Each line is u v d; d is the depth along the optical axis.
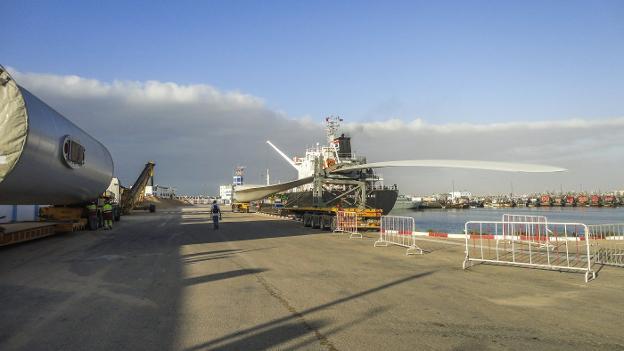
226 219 41.38
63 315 6.48
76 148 18.30
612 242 16.75
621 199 129.25
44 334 5.54
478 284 8.89
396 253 14.35
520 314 6.47
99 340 5.29
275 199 68.12
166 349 4.97
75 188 20.55
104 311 6.71
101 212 26.97
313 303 7.20
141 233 23.36
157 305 7.09
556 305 7.04
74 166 18.28
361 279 9.47
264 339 5.31
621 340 5.25
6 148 12.70
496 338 5.33
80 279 9.51
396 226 20.09
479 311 6.66
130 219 42.03
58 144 16.00
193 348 5.00
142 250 15.21
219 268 11.07
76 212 24.28
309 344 5.12
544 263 11.75
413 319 6.20
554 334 5.49
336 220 23.80
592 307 6.91
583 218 73.50
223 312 6.61
